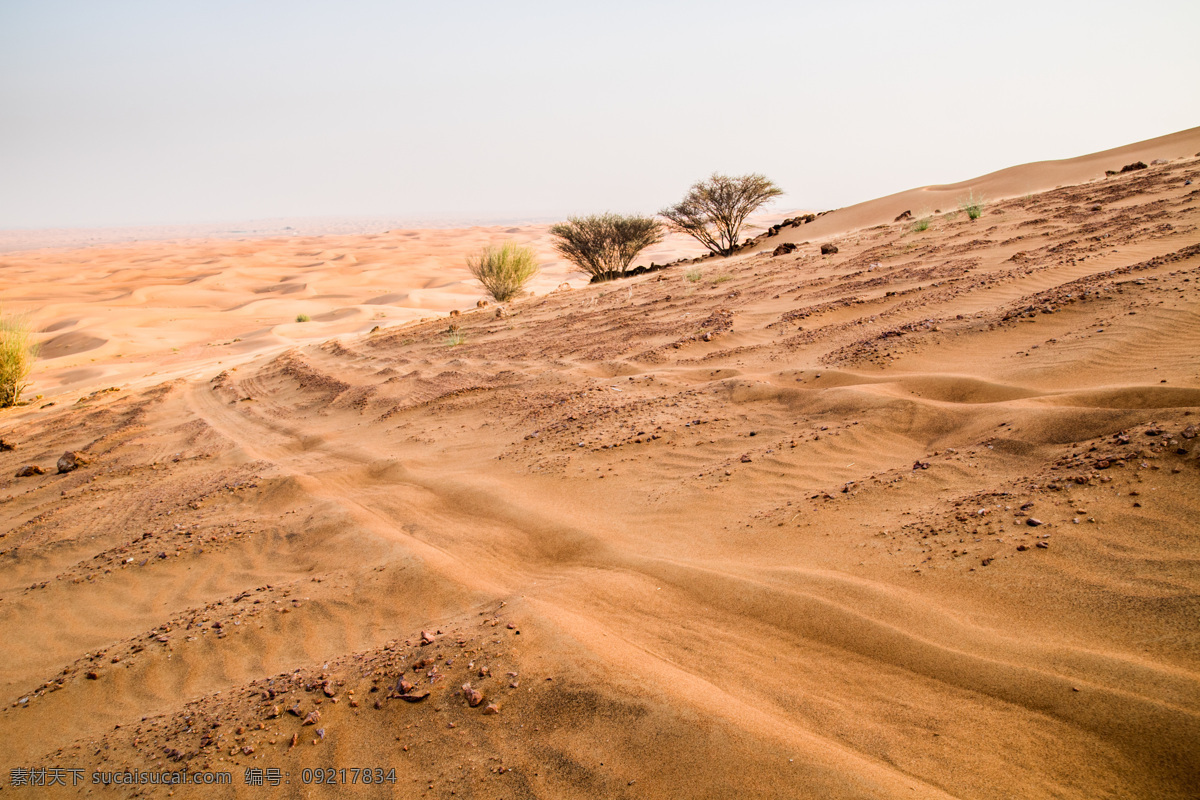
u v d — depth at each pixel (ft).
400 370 42.04
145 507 25.39
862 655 9.70
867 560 12.00
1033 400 15.88
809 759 7.65
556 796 8.01
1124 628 8.75
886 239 53.16
